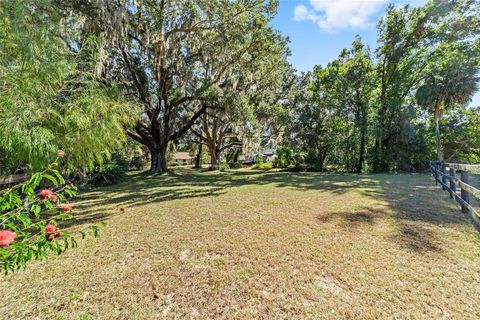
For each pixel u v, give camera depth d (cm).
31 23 343
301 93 1936
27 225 165
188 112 1622
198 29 988
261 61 1240
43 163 328
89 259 268
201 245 302
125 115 499
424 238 311
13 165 371
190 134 2117
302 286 211
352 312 177
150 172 1418
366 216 415
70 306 190
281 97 1953
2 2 302
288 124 1730
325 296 197
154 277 230
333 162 1611
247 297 198
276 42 1143
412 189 692
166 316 178
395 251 275
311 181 955
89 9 742
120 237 335
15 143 294
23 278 229
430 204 490
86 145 395
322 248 286
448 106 1298
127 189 792
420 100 1344
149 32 934
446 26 1257
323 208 478
